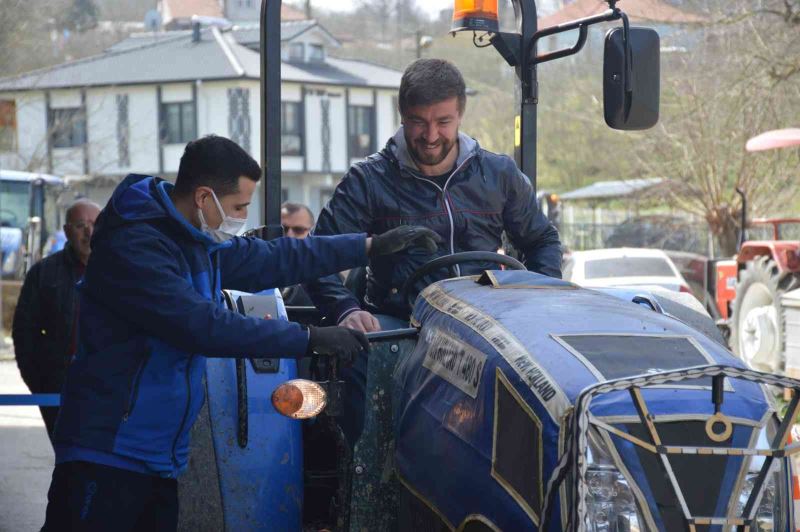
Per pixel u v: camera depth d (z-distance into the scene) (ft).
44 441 31.83
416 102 13.44
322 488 13.64
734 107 66.59
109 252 10.79
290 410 11.87
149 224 10.91
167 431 10.94
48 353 21.98
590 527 9.00
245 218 11.49
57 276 21.98
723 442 9.12
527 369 9.64
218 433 12.99
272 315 14.26
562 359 9.56
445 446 10.62
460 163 14.20
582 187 137.80
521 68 16.38
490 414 9.96
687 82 68.90
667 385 9.35
